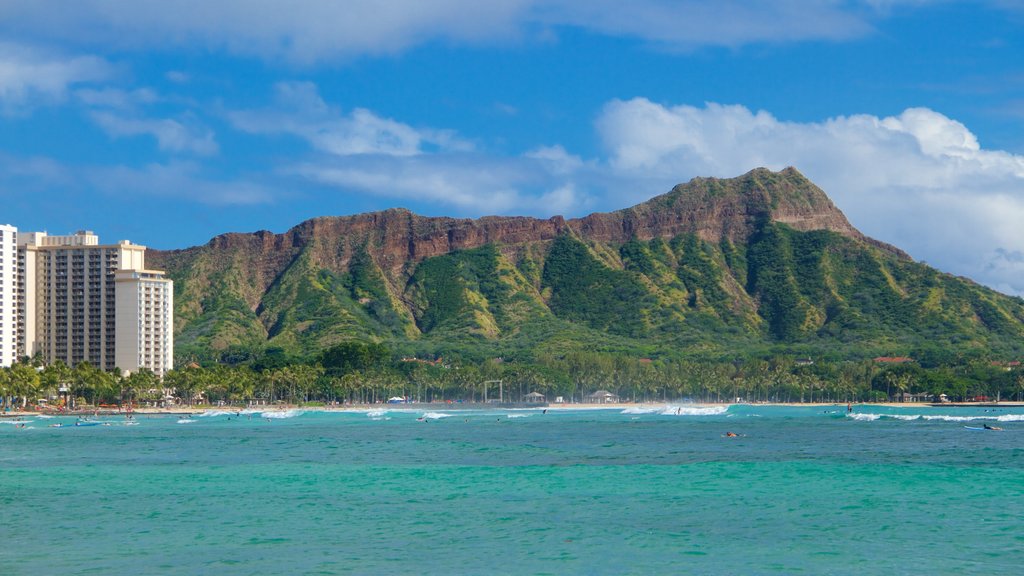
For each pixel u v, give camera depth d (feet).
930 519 359.66
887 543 319.27
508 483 464.65
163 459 596.29
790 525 349.82
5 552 315.58
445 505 399.03
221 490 447.01
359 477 492.13
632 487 447.01
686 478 478.18
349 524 358.02
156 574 286.46
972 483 453.58
